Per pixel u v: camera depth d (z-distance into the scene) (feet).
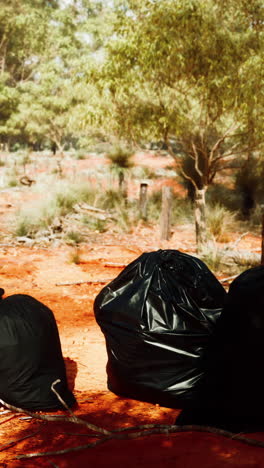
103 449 9.27
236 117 32.07
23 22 113.50
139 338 11.86
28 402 11.55
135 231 40.96
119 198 48.55
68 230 38.01
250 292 10.30
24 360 11.53
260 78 29.09
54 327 12.49
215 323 11.74
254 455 8.51
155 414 11.44
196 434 9.71
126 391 12.55
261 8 28.99
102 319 12.73
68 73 98.22
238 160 50.37
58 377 12.08
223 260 30.30
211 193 49.57
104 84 30.25
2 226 39.42
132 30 29.58
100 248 35.19
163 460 8.52
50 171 84.69
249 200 48.47
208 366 10.82
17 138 140.05
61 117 86.07
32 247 34.63
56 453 8.98
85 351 16.65
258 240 40.16
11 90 99.35
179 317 11.83
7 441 9.96
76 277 27.68
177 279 12.32
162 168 83.82
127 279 12.85
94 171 79.00
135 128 32.81
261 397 9.97
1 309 11.93
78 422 10.07
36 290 24.77
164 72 30.09
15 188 61.77
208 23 28.53
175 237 40.09
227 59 29.07
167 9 28.04
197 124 34.22
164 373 11.76
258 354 9.96
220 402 10.32
